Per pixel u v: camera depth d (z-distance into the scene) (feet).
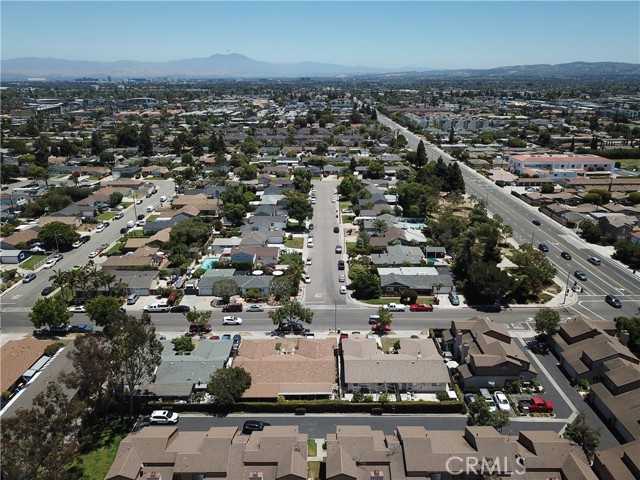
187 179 654.53
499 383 237.25
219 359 248.93
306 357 250.57
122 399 223.92
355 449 182.60
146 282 337.72
